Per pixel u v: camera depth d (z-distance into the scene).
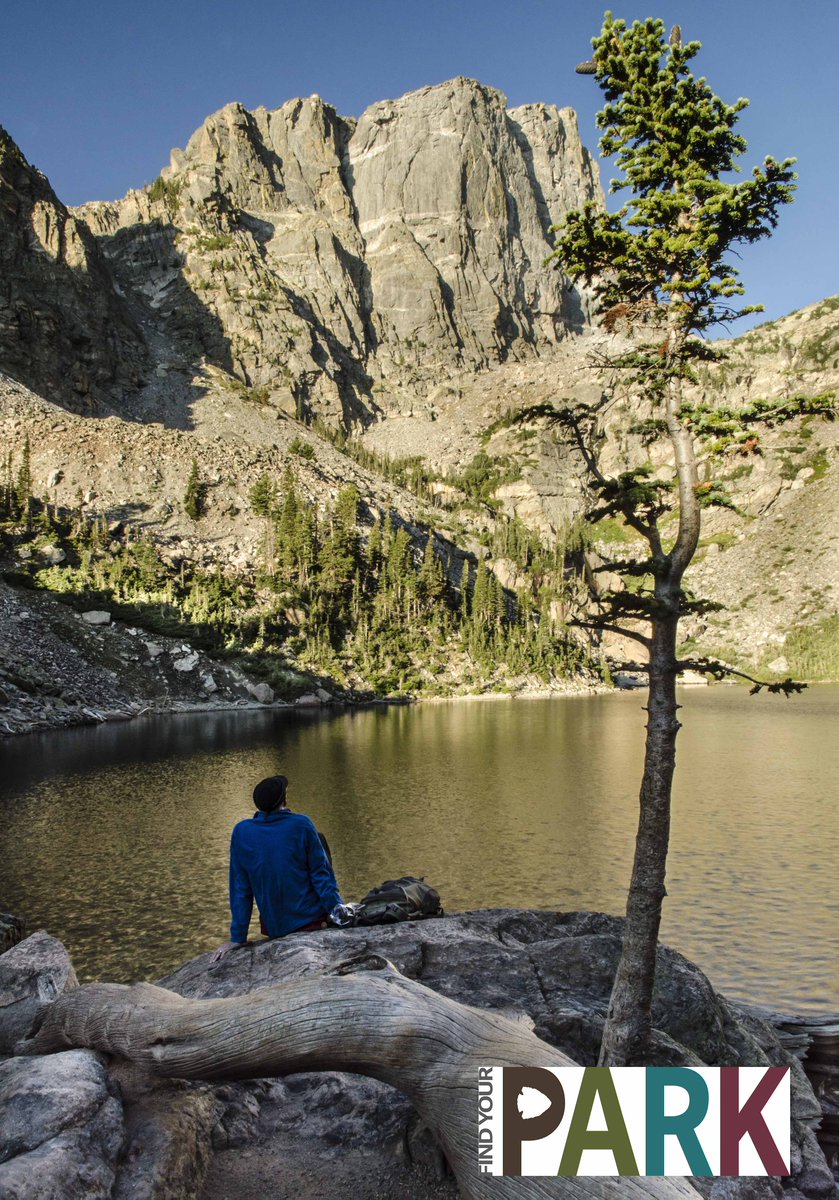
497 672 129.50
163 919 18.98
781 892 22.53
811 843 28.73
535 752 55.44
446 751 55.31
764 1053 6.12
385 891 7.24
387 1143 4.61
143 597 95.88
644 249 6.66
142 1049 4.43
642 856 5.70
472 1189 3.69
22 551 95.44
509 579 166.25
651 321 6.85
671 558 6.24
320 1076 5.24
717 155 6.77
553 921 7.18
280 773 43.19
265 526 128.62
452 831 29.55
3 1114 3.74
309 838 6.71
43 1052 4.98
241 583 111.19
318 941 6.34
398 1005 4.16
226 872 23.09
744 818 33.62
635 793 38.56
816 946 18.09
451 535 172.88
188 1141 4.13
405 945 6.32
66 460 130.38
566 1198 3.51
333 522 129.62
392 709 97.56
